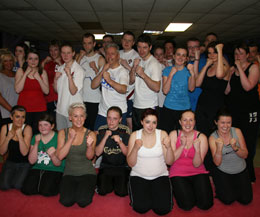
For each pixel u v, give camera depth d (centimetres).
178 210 227
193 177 240
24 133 269
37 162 260
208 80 279
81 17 698
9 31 934
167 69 291
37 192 248
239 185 238
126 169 266
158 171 231
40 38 1093
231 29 852
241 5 569
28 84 299
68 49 287
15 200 239
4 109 323
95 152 256
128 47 336
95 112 333
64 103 292
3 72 328
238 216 216
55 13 658
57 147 247
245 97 269
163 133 234
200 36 985
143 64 301
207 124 282
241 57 264
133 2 552
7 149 268
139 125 303
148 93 293
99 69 325
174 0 536
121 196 249
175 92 282
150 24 782
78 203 225
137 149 218
